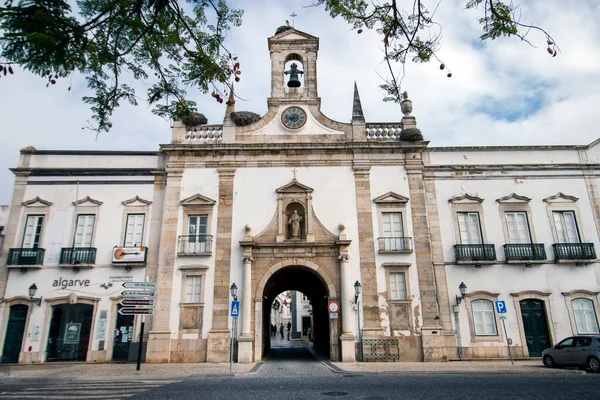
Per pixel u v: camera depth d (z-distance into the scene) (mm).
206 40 5898
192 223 18594
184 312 17250
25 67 4496
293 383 10062
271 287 20109
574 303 18062
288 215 18906
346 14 5762
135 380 11461
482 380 10242
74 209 19047
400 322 17188
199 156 19297
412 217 18531
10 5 4152
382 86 6301
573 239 18984
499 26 5230
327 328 19906
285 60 21062
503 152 20156
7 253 18344
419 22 5637
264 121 19922
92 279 18141
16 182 19359
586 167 19891
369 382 10062
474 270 18359
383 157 19312
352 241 18141
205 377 11953
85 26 4621
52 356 17453
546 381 9930
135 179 19438
